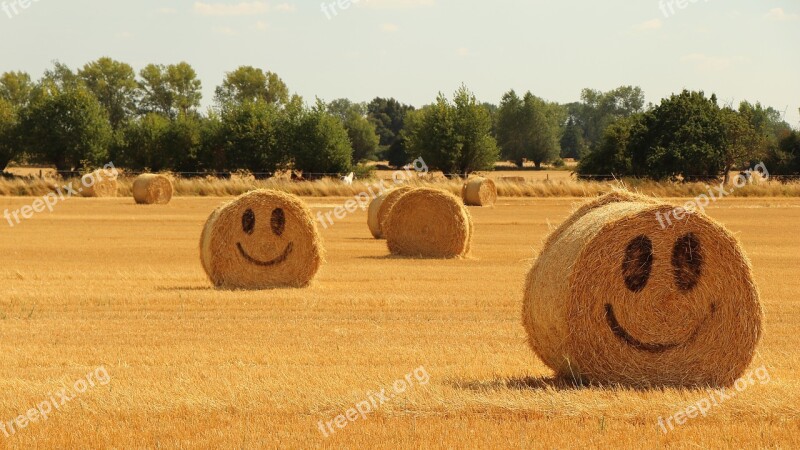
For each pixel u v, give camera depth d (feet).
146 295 67.67
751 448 31.68
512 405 36.22
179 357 46.78
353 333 53.78
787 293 70.28
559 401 36.47
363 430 33.71
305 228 75.82
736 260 40.32
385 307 63.31
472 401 36.70
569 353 40.24
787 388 38.50
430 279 79.00
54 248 106.01
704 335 40.40
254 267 74.90
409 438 32.83
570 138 582.35
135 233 126.21
